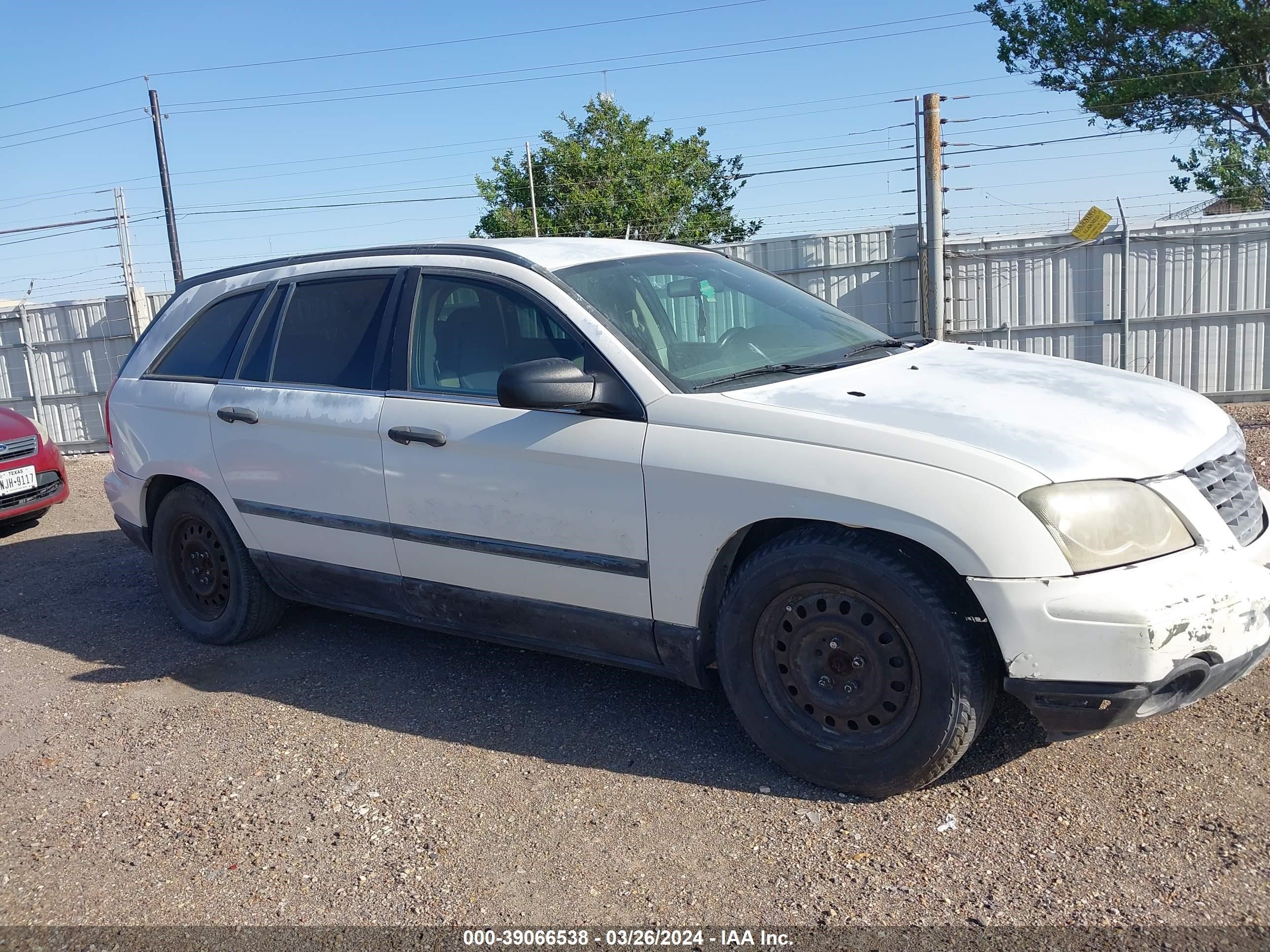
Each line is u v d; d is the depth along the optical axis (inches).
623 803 130.9
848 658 124.5
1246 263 456.4
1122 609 107.5
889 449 119.0
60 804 141.0
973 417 122.8
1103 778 126.8
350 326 172.4
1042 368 148.3
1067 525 110.9
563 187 1150.3
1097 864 109.8
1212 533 116.7
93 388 604.1
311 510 172.6
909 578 117.6
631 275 159.5
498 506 147.9
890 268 487.2
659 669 143.2
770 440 126.0
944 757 120.0
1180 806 119.2
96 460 544.1
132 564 271.1
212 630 199.8
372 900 114.3
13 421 310.7
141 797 141.6
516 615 152.7
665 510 132.6
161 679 185.9
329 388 170.6
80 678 188.9
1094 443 118.4
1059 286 474.3
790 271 499.2
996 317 484.4
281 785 142.2
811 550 123.4
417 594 163.3
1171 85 781.3
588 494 139.0
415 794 137.0
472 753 147.6
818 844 118.4
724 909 108.0
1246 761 127.6
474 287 158.2
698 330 153.9
